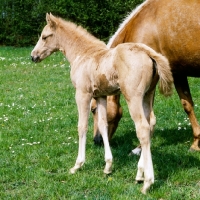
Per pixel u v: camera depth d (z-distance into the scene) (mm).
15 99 12117
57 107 11148
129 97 5695
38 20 24312
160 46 7379
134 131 9008
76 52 6891
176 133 8688
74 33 6992
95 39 6910
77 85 6559
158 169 6703
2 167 7035
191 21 7082
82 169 6746
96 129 7680
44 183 6266
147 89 5777
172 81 5656
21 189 6148
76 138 8578
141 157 6152
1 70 17016
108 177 6438
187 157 7164
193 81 13516
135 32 7453
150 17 7391
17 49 22906
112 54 6000
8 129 9328
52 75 15672
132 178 6426
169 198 5672
